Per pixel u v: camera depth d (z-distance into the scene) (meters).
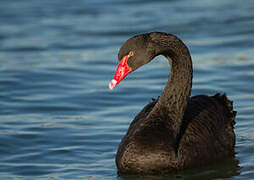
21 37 21.05
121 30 21.44
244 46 19.42
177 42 11.08
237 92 15.65
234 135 12.30
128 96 15.78
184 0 25.70
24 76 17.41
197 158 10.95
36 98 15.75
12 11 23.98
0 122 13.96
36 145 12.59
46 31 21.70
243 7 23.94
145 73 17.70
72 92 16.17
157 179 10.52
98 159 11.80
